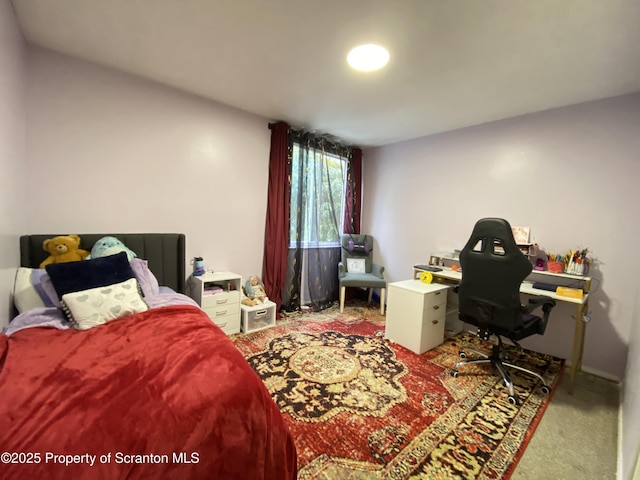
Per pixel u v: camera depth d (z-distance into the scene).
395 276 3.88
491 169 2.94
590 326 2.37
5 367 1.04
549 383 2.14
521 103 2.47
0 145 1.41
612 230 2.28
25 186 1.90
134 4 1.47
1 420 0.77
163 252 2.49
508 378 1.98
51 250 1.89
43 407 0.83
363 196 4.28
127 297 1.69
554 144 2.54
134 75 2.30
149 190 2.46
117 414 0.82
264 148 3.21
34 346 1.23
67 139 2.06
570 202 2.47
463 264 2.13
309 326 3.05
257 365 2.20
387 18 1.48
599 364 2.33
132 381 0.99
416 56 1.83
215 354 1.19
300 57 1.90
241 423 0.92
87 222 2.18
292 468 1.06
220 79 2.29
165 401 0.89
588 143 2.38
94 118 2.16
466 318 2.17
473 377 2.15
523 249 2.62
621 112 2.23
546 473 1.34
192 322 1.54
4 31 1.41
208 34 1.70
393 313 2.70
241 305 2.90
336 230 3.98
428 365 2.30
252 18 1.54
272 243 3.28
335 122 3.14
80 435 0.74
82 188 2.15
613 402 1.92
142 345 1.26
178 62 2.06
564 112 2.48
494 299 1.96
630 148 2.20
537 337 2.64
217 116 2.80
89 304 1.55
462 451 1.44
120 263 1.90
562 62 1.82
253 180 3.14
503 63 1.86
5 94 1.46
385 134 3.49
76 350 1.20
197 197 2.74
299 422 1.59
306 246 3.69
